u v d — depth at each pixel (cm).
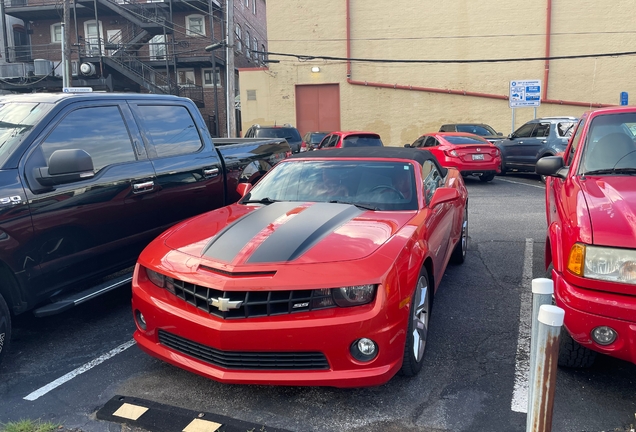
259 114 2775
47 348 409
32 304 380
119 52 2814
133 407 320
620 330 288
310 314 296
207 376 311
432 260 380
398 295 307
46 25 3059
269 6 2692
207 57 2848
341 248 322
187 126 560
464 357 379
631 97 2520
